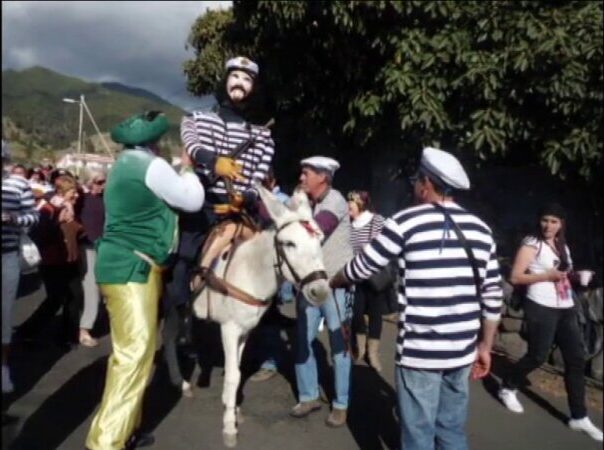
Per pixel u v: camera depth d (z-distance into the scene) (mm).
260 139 4602
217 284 4148
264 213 4430
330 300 4512
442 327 3154
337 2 6570
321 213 4355
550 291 4574
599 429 4426
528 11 6246
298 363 4719
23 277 8008
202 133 4422
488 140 6418
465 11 6422
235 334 4215
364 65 7344
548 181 7266
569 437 4387
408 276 3193
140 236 3650
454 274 3141
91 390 4988
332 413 4629
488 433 4426
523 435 4402
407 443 3305
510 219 7402
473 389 5277
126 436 3551
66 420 4375
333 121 8352
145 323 3650
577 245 7020
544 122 6621
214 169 4070
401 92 6477
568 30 6086
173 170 3686
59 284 6020
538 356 4656
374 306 5867
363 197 6113
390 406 5066
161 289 3844
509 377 4887
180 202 3674
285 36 7574
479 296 3271
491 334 3395
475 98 6586
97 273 3686
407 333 3223
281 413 4816
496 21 6273
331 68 7875
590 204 7020
